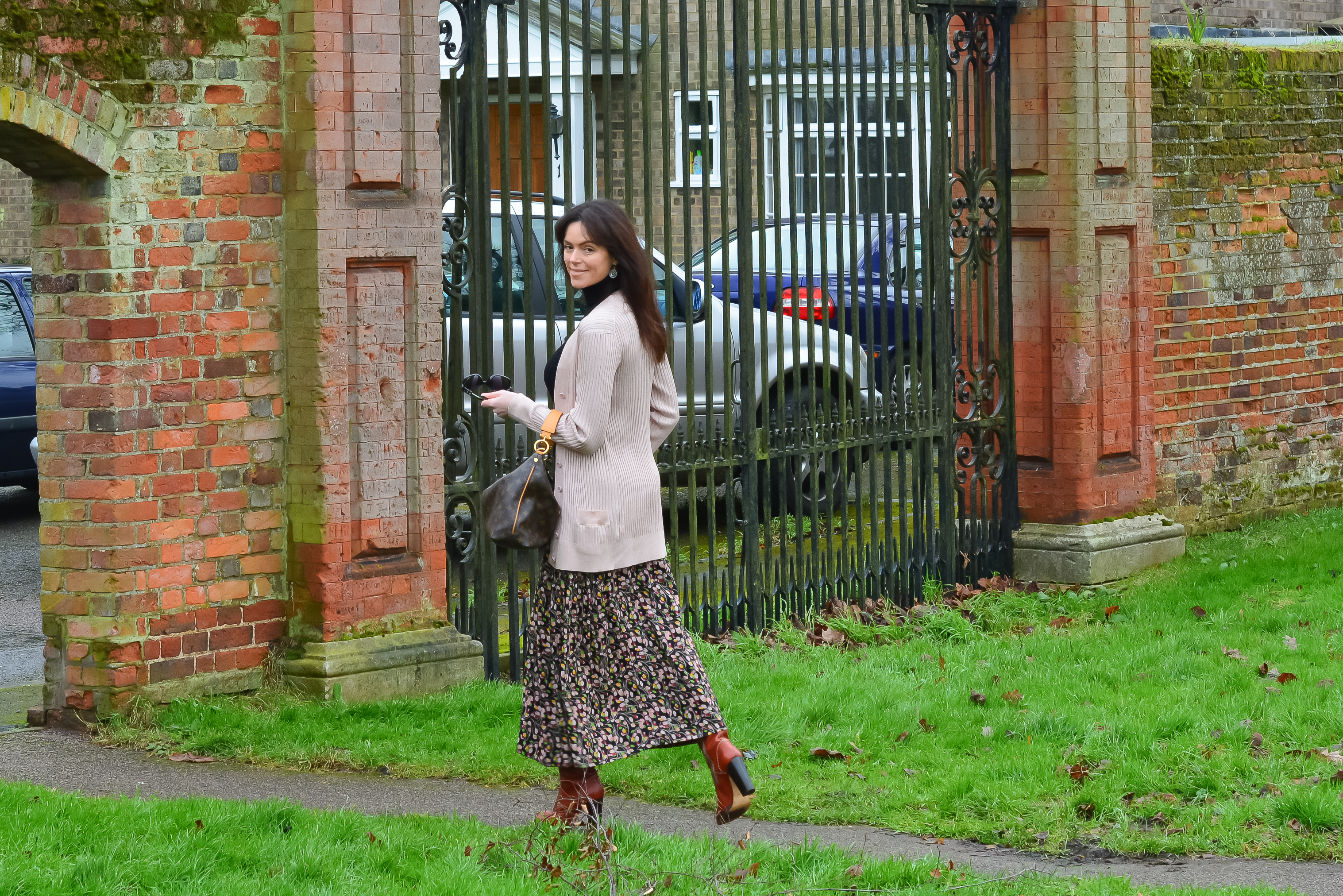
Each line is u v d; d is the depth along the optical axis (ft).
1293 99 60.95
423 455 38.99
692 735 27.63
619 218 27.91
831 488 48.21
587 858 26.53
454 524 40.52
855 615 47.85
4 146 34.27
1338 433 63.87
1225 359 58.95
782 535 46.83
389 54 37.73
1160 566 54.19
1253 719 35.32
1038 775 32.37
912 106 50.98
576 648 27.61
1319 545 54.80
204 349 36.42
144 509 35.68
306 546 37.55
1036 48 51.88
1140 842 28.81
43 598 36.22
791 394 54.65
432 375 39.06
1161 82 56.08
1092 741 34.22
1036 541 53.01
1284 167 60.80
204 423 36.50
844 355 48.08
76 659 35.96
